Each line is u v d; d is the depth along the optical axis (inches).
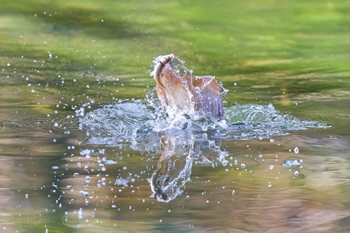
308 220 511.2
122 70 1048.8
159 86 743.1
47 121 772.0
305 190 566.6
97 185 577.6
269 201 546.9
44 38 1248.2
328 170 614.9
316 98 893.2
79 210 530.9
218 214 523.8
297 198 552.1
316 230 496.7
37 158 644.1
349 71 1060.5
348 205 540.4
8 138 707.4
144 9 1526.8
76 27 1344.7
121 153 661.3
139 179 592.1
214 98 759.7
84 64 1077.1
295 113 815.7
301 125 765.9
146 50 1194.0
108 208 534.6
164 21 1427.2
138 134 727.7
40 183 582.6
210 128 741.9
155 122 768.3
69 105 842.2
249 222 508.4
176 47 1224.8
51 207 535.8
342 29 1375.5
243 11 1531.7
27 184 579.8
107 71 1039.0
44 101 859.4
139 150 670.5
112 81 976.9
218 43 1263.5
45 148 674.8
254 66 1103.0
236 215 519.8
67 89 922.7
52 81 965.2
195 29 1368.1
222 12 1520.7
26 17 1408.7
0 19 1384.1
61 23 1371.8
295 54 1187.3
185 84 752.3
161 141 700.7
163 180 586.2
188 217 518.9
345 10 1535.4
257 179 592.7
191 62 1129.4
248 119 784.9
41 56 1119.0
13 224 504.7
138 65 1085.8
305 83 984.3
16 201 546.9
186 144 690.8
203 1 1615.4
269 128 754.2
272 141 704.4
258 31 1365.7
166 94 747.4
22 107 828.6
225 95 904.9
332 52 1198.9
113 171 609.6
